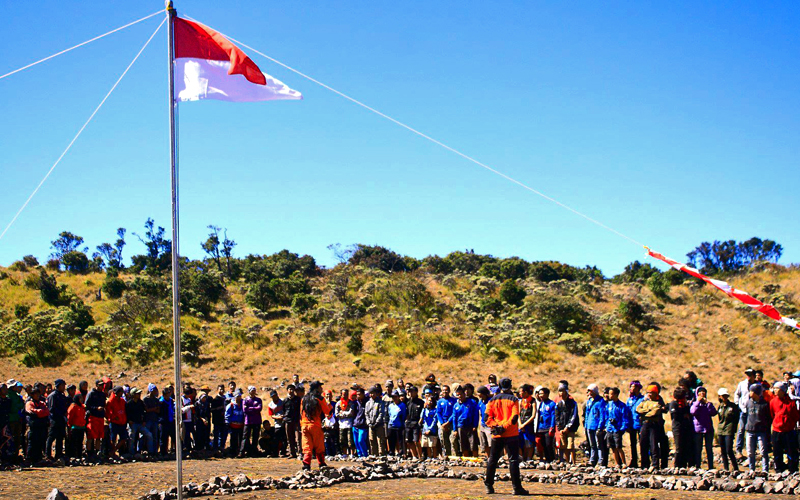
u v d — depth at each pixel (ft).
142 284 161.48
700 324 147.43
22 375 121.08
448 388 58.08
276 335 140.87
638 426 49.75
